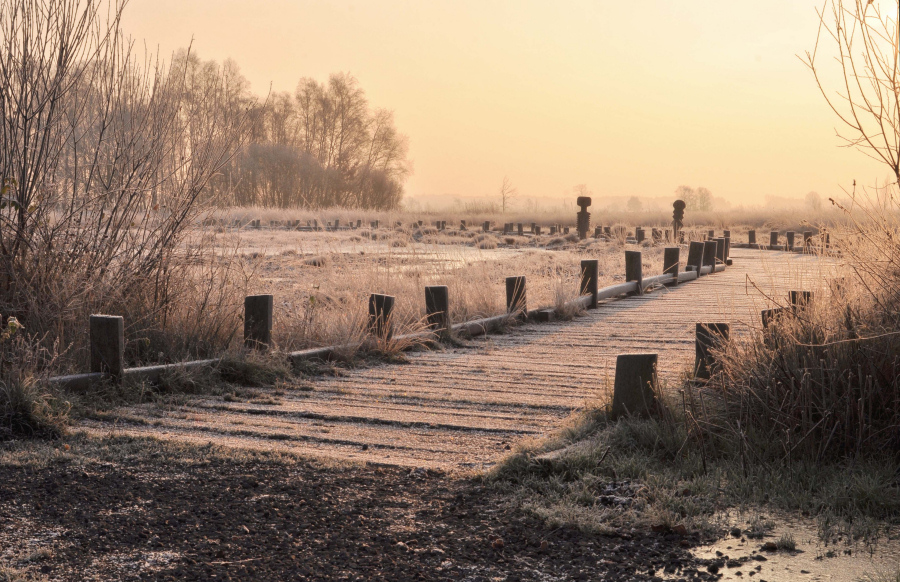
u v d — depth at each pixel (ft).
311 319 29.60
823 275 19.62
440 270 43.75
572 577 10.66
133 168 25.16
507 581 10.55
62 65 23.57
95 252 24.06
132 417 19.42
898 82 15.06
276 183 205.87
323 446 17.46
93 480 14.55
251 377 23.99
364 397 22.44
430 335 31.76
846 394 14.98
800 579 10.30
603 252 81.05
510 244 104.88
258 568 10.91
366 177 250.78
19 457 15.69
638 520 12.44
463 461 16.31
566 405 21.13
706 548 11.50
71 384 20.49
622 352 29.68
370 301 30.09
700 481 14.07
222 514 13.00
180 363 22.99
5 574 10.32
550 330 35.99
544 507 13.28
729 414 16.65
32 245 22.89
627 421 16.84
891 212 17.26
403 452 17.01
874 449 14.71
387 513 13.20
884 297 16.55
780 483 13.87
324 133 257.14
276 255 56.44
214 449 16.67
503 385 24.07
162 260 25.67
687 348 29.81
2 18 22.93
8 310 21.98
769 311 18.97
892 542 11.46
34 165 23.07
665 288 52.31
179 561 11.07
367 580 10.57
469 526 12.62
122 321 21.50
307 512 13.19
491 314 38.17
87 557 11.12
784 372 16.42
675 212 111.14
